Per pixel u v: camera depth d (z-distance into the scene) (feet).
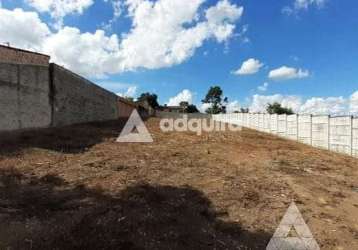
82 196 23.13
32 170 28.35
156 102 259.39
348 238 20.30
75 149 37.86
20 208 20.12
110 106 88.43
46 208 20.47
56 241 16.19
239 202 24.77
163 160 36.78
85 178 27.40
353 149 52.95
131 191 24.76
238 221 21.53
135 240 17.19
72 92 58.80
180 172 31.91
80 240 16.43
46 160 31.76
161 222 19.74
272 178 32.12
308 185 30.73
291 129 74.90
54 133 44.16
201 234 18.98
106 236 17.10
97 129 56.65
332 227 21.66
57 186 24.95
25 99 44.27
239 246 18.17
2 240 16.03
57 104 52.06
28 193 22.82
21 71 43.47
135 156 37.60
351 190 30.50
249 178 31.48
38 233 16.97
